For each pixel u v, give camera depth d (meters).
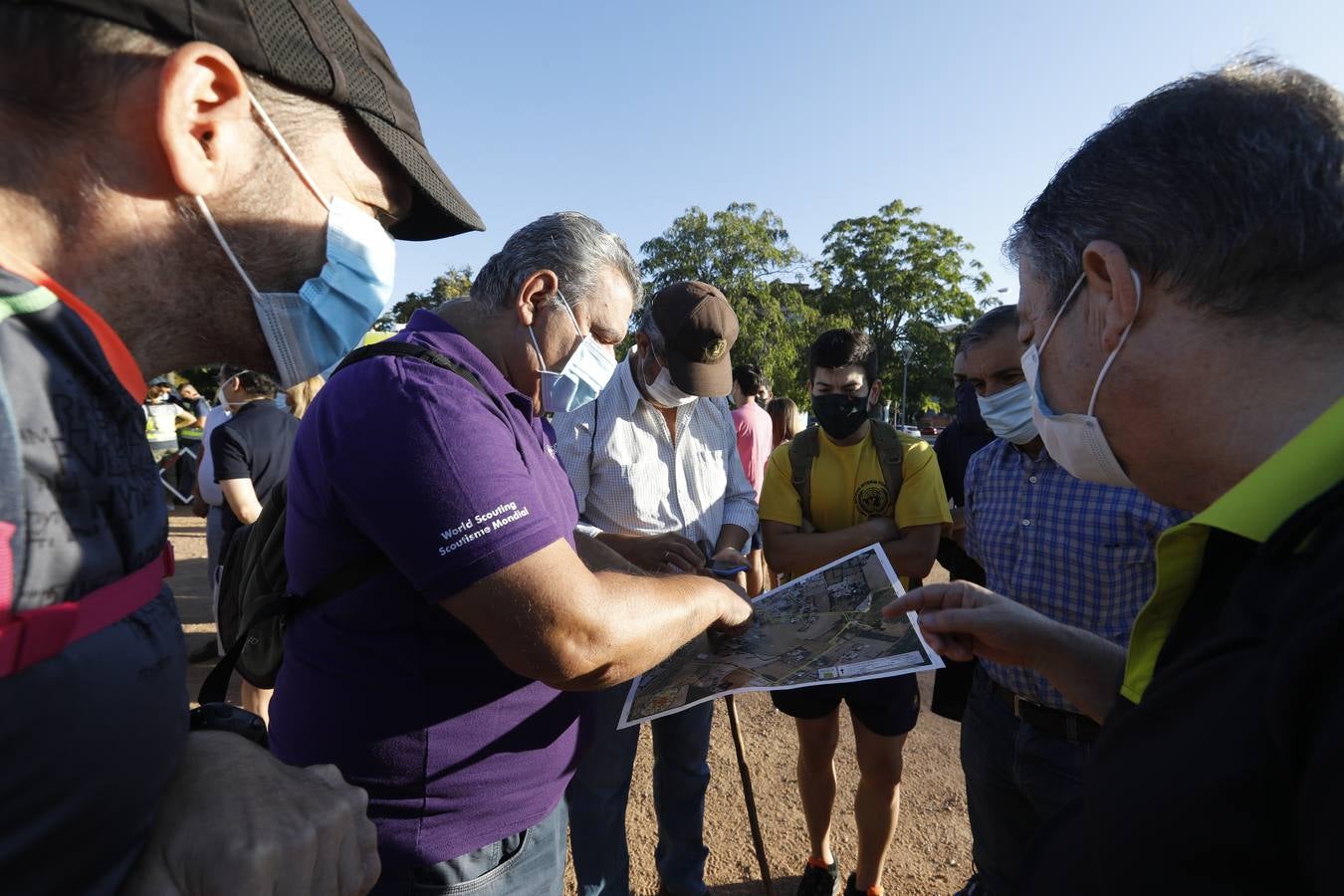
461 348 1.35
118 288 0.69
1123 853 0.69
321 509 1.23
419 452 1.08
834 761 3.68
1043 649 1.33
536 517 1.13
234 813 0.66
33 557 0.48
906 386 40.31
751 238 31.59
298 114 0.81
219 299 0.79
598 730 2.30
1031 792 1.87
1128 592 1.81
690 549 2.18
